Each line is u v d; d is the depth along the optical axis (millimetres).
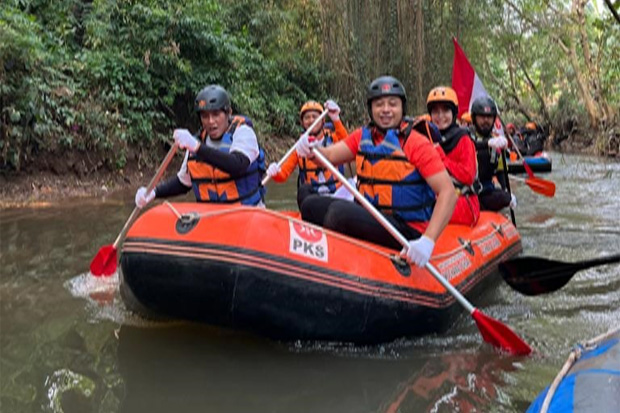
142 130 8891
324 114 4367
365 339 3008
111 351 2910
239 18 13719
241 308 2863
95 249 4695
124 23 9266
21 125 7328
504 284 4289
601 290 4047
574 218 6637
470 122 6879
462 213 4508
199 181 3689
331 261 2965
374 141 3393
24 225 5516
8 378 2600
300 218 3779
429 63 13570
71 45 9016
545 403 1825
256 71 12828
